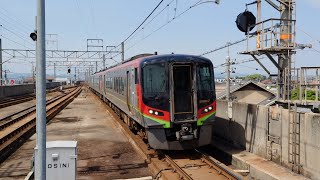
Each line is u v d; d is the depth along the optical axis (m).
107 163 10.02
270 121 9.62
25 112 24.45
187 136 10.52
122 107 16.45
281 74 11.20
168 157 10.21
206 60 11.05
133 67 12.16
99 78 35.62
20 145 12.76
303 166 8.17
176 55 10.98
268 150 9.68
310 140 7.91
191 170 9.20
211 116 10.95
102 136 14.38
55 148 6.36
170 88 10.59
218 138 13.30
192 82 10.85
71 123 18.58
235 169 9.73
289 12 10.91
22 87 46.28
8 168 9.40
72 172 6.42
